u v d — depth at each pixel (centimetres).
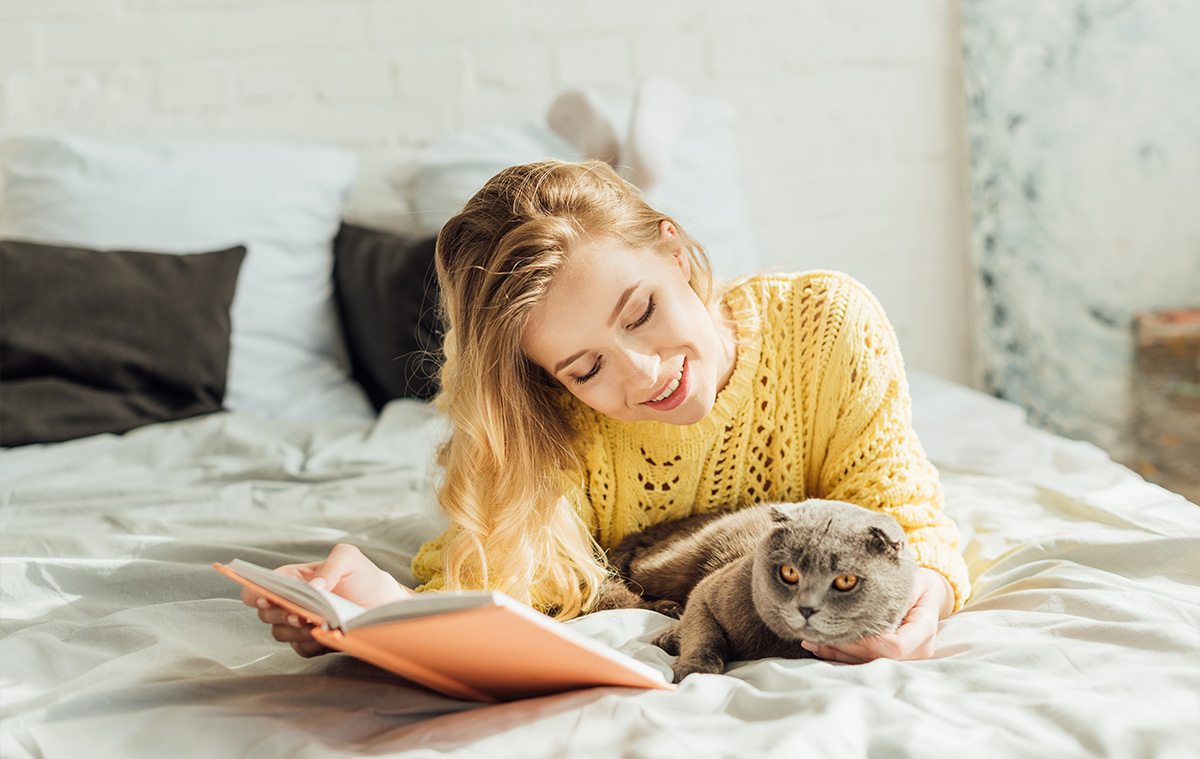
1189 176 246
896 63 272
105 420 194
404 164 260
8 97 264
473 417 108
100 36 266
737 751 65
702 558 106
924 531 103
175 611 101
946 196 277
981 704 72
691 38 271
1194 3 238
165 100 268
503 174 110
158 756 71
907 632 84
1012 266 264
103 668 86
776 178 276
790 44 272
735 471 121
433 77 270
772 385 119
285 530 131
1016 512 131
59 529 138
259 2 268
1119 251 252
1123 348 252
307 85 270
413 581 117
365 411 228
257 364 227
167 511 148
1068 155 254
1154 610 89
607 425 120
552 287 96
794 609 80
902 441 114
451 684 82
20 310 199
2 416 188
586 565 110
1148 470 246
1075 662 79
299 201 247
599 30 271
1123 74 246
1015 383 269
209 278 214
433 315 217
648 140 205
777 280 124
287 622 87
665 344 97
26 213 232
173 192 236
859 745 67
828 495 118
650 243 102
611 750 69
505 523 108
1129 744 64
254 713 77
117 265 209
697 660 86
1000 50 257
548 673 77
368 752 71
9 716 78
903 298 280
